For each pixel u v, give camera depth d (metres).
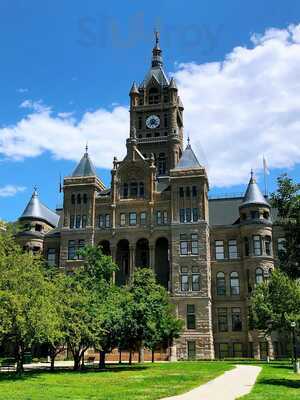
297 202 36.38
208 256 88.06
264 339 83.69
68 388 31.52
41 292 43.53
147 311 54.34
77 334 48.81
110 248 91.25
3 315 38.25
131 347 56.41
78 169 97.12
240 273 90.19
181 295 84.94
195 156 93.12
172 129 115.25
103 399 25.08
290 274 36.53
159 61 126.19
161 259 92.69
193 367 56.00
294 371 45.72
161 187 96.88
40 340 44.41
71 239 92.69
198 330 82.88
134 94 120.38
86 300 52.25
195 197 89.69
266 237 89.06
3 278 40.72
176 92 119.88
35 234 95.00
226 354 86.75
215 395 27.34
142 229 90.75
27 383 35.31
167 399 25.45
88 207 93.94
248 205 91.19
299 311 55.38
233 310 88.69
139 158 95.12
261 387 31.05
